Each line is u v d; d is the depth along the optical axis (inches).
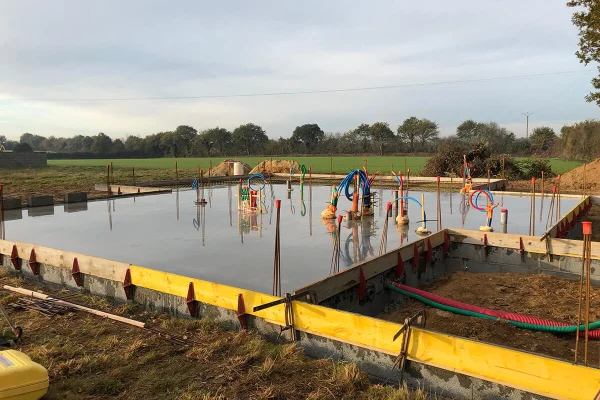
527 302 241.4
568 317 216.8
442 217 420.5
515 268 305.7
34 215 449.7
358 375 148.6
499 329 205.2
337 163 1820.9
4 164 1563.7
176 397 141.0
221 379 151.4
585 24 665.0
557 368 123.2
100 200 574.2
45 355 167.3
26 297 239.6
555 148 1782.7
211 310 202.4
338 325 164.1
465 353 137.9
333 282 205.8
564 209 470.9
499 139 2345.0
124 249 295.3
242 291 189.8
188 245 306.0
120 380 152.1
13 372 127.3
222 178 916.0
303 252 284.0
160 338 185.0
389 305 253.1
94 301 234.8
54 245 310.2
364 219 412.5
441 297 238.8
